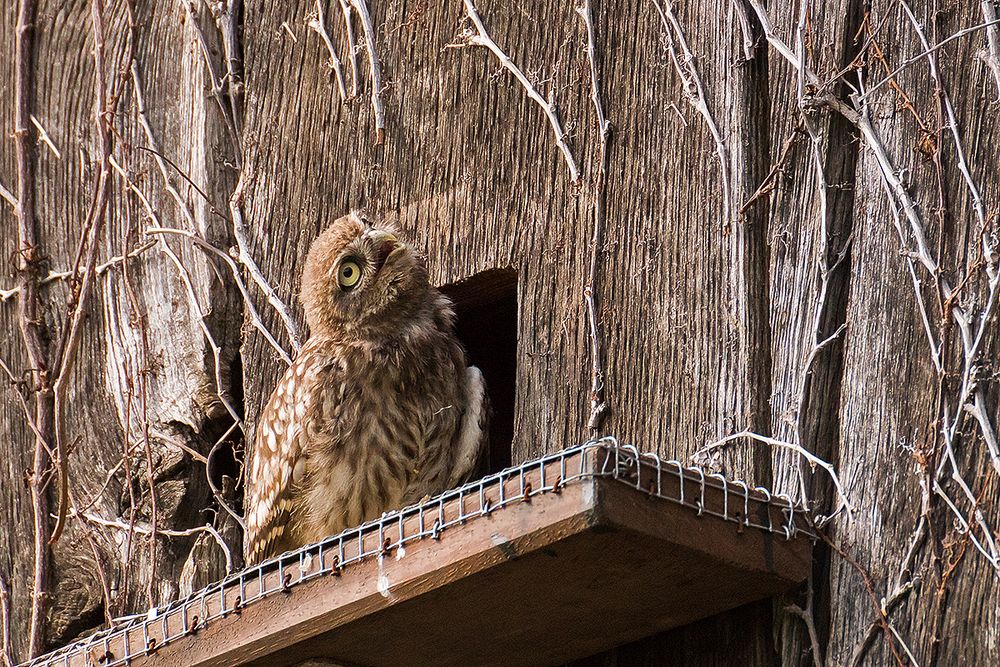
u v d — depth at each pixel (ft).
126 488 39.70
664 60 34.47
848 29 31.53
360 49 39.60
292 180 39.88
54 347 42.11
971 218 29.07
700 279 32.68
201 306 40.01
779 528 28.22
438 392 35.91
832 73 31.40
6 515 41.29
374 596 27.43
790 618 28.96
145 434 39.14
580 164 35.29
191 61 41.98
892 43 30.83
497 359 43.83
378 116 38.81
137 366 40.32
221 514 39.14
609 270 34.14
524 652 31.09
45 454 41.19
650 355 33.04
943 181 29.50
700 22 33.96
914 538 28.12
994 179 29.07
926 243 29.37
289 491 35.40
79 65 43.93
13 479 41.45
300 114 40.22
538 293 35.09
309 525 35.78
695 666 30.14
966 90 29.76
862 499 28.91
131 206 41.70
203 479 39.63
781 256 31.45
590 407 33.53
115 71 43.01
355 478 35.27
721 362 31.81
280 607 28.55
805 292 30.83
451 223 37.06
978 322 28.50
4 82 44.45
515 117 36.65
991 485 27.68
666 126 34.09
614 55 35.37
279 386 36.14
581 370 33.94
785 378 30.60
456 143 37.47
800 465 29.68
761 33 32.94
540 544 25.66
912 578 27.96
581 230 34.83
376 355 35.47
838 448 29.66
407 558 27.09
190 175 41.11
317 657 29.63
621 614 29.14
